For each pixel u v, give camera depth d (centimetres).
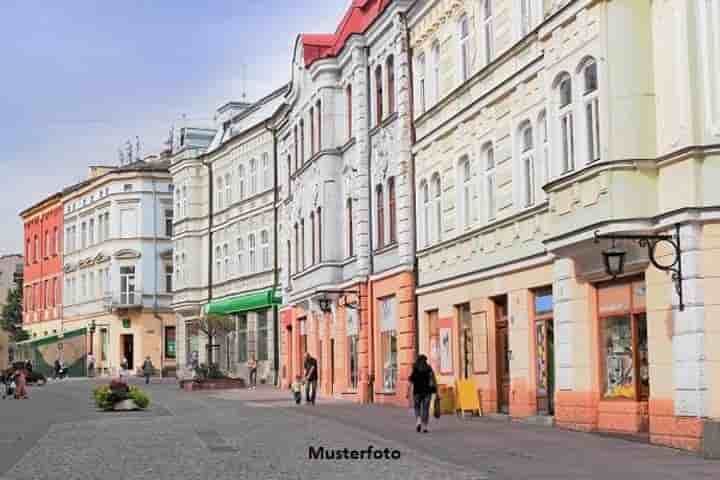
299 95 4834
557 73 2331
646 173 2031
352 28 4238
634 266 2112
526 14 2688
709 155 1922
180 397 4625
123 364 7881
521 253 2684
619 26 2062
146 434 2573
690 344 1922
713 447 1833
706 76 1934
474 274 3003
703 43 1942
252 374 5731
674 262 1966
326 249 4266
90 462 1947
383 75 3825
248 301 5938
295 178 4916
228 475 1719
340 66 4288
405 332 3556
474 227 3030
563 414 2398
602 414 2261
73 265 9331
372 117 3966
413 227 3566
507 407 2853
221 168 6612
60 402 4391
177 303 7075
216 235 6681
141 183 8444
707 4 1942
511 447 2089
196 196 6912
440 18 3294
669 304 1998
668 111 1998
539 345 2628
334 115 4303
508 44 2756
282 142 5450
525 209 2655
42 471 1809
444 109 3262
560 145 2350
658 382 2031
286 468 1805
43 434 2622
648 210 2022
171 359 8444
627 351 2194
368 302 3956
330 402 4016
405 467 1800
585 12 2189
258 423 2897
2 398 4797
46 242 10138
